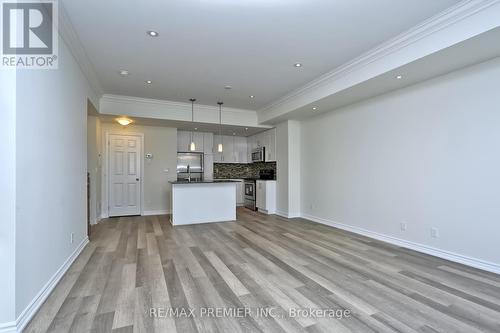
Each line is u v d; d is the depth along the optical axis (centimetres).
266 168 757
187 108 574
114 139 603
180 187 525
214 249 358
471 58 273
